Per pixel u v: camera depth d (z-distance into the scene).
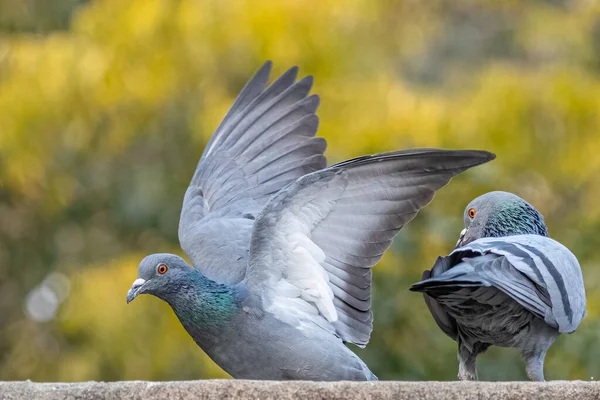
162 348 13.95
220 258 8.73
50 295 16.89
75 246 16.72
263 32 14.60
